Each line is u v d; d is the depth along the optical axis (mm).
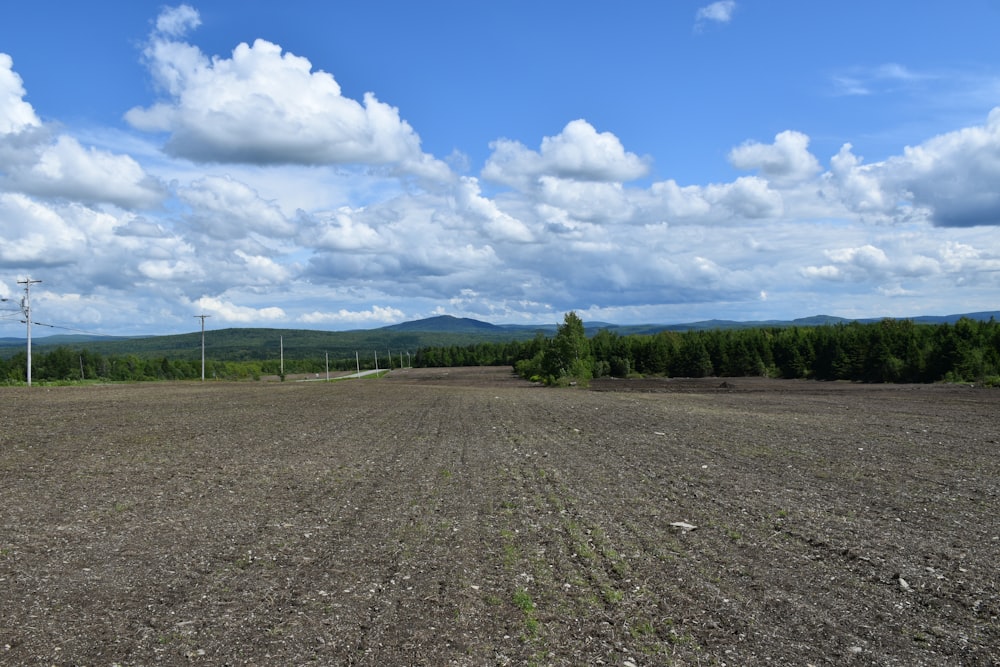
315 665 5484
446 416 31969
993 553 8820
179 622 6328
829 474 15094
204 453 18297
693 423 28156
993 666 5629
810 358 103188
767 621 6512
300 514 10977
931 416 31828
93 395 47000
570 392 60656
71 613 6535
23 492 12656
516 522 10461
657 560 8438
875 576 7840
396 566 8125
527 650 5812
